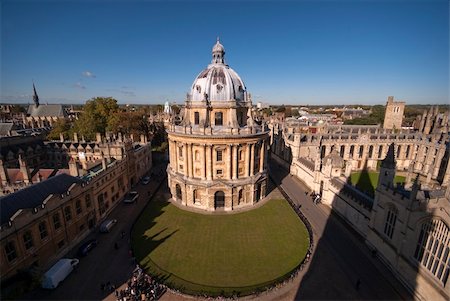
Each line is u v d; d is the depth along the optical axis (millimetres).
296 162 88125
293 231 51688
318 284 37031
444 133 92000
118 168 65875
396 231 38438
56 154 87312
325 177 64062
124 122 109062
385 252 41125
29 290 33500
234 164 59219
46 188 43438
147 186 77375
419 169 95188
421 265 34062
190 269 40469
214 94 61250
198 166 60406
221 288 36469
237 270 40344
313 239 48344
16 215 34375
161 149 121875
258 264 41781
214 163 59031
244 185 61031
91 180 51812
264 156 66375
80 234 48250
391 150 40969
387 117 135875
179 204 64000
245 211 60281
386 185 41625
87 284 36906
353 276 38688
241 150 59969
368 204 47500
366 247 46031
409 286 35531
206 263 41938
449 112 116625
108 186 59781
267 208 61844
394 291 35906
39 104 174250
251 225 54000
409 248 35969
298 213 58219
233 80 64188
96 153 81562
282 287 36375
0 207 35125
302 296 34875
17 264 34625
